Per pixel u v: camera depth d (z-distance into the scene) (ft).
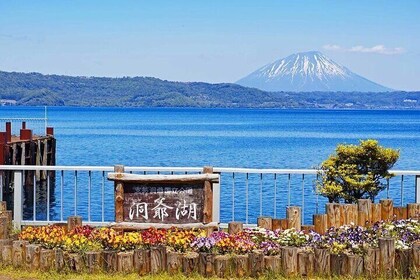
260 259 27.27
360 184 36.96
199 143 219.41
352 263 27.20
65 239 29.01
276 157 166.50
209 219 31.91
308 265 27.37
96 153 177.99
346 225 31.58
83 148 194.49
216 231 31.45
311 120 487.61
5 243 28.68
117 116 524.93
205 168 32.65
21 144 115.34
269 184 95.14
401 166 136.05
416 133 299.17
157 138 244.83
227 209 78.28
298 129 334.65
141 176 31.71
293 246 28.32
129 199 31.86
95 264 27.81
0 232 30.86
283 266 27.27
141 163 151.74
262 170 35.29
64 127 327.47
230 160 159.22
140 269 27.73
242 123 410.93
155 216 31.83
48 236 29.30
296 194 86.79
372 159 37.37
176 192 31.89
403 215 33.35
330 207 32.71
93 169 35.58
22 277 27.37
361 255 27.50
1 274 27.68
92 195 94.02
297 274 27.27
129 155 172.76
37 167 36.06
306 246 29.01
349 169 37.45
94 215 80.33
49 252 28.09
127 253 27.91
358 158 37.60
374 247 27.71
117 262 27.84
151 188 31.89
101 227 32.86
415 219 32.35
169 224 31.58
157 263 27.68
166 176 31.71
